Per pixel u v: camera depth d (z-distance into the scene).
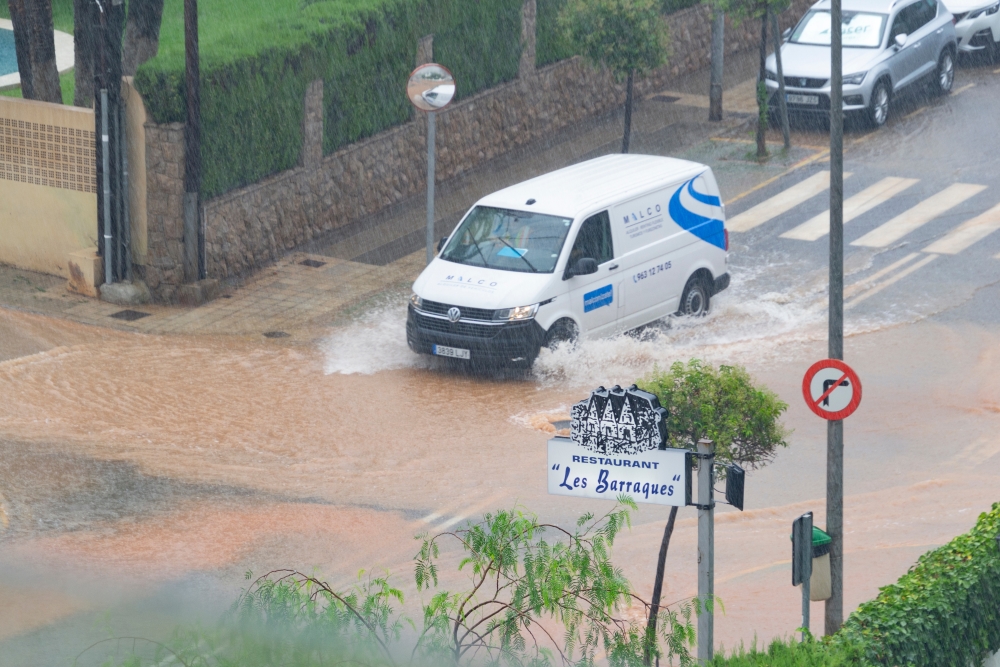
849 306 67.75
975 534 36.56
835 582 35.59
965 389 57.22
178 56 71.62
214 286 71.88
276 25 78.62
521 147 93.75
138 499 46.75
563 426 54.25
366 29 81.19
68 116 71.69
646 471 28.55
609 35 82.81
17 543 42.44
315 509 46.25
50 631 34.25
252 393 58.38
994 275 70.62
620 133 95.75
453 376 60.47
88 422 54.62
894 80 93.94
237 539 43.50
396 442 52.78
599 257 61.56
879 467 49.88
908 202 81.38
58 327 67.31
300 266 76.12
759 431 35.62
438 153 87.44
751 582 40.16
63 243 73.94
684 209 65.69
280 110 76.31
